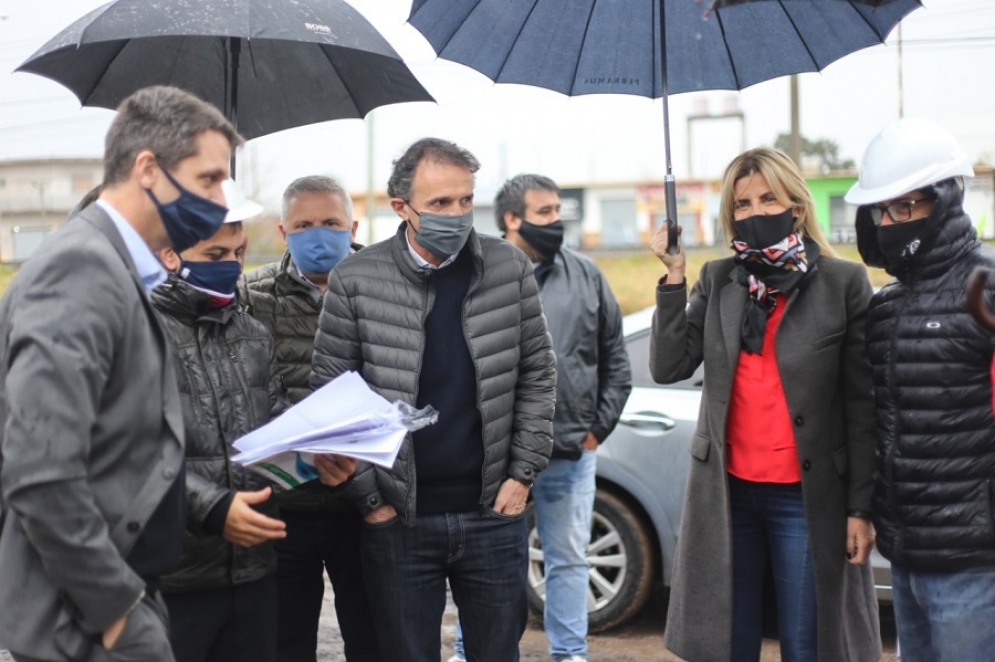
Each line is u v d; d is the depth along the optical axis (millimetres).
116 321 2455
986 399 3352
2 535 2523
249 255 30344
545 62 4098
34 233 31641
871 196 3496
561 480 5344
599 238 71062
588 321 5348
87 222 2545
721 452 3848
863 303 3793
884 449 3559
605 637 6051
